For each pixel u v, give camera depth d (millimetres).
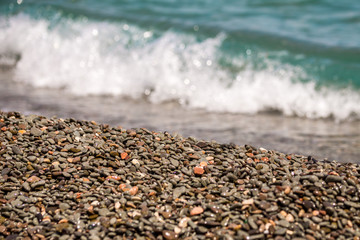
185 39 9648
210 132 6078
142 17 10852
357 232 3473
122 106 7273
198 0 12367
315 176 3982
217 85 8094
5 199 3838
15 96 7359
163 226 3510
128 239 3412
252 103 7605
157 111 7125
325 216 3602
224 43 9445
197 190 3926
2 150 4375
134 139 4754
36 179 4043
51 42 9773
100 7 11555
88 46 9547
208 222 3521
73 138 4691
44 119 5117
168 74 8469
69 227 3533
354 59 8617
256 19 10883
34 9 11094
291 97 7656
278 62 8664
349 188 3850
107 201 3770
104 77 8516
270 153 4688
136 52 9219
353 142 5840
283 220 3543
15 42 9867
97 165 4246
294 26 10367
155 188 3951
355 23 10484
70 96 7684
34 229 3514
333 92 7684
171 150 4602
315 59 8695
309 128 6535
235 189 3916
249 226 3492
